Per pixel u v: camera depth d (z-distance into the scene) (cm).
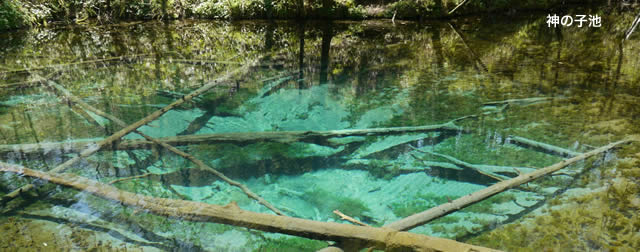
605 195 287
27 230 253
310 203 303
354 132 408
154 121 432
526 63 639
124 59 691
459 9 1083
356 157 368
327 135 403
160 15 1074
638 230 249
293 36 884
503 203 287
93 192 289
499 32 887
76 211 272
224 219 252
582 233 250
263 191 316
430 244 221
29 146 365
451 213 275
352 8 1073
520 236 251
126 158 352
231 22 1050
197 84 555
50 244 241
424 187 320
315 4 1067
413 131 411
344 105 481
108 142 370
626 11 1046
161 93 519
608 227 254
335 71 619
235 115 455
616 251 233
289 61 679
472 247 217
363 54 722
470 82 554
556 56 680
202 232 257
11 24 923
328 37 870
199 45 807
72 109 459
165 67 643
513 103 471
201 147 378
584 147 358
